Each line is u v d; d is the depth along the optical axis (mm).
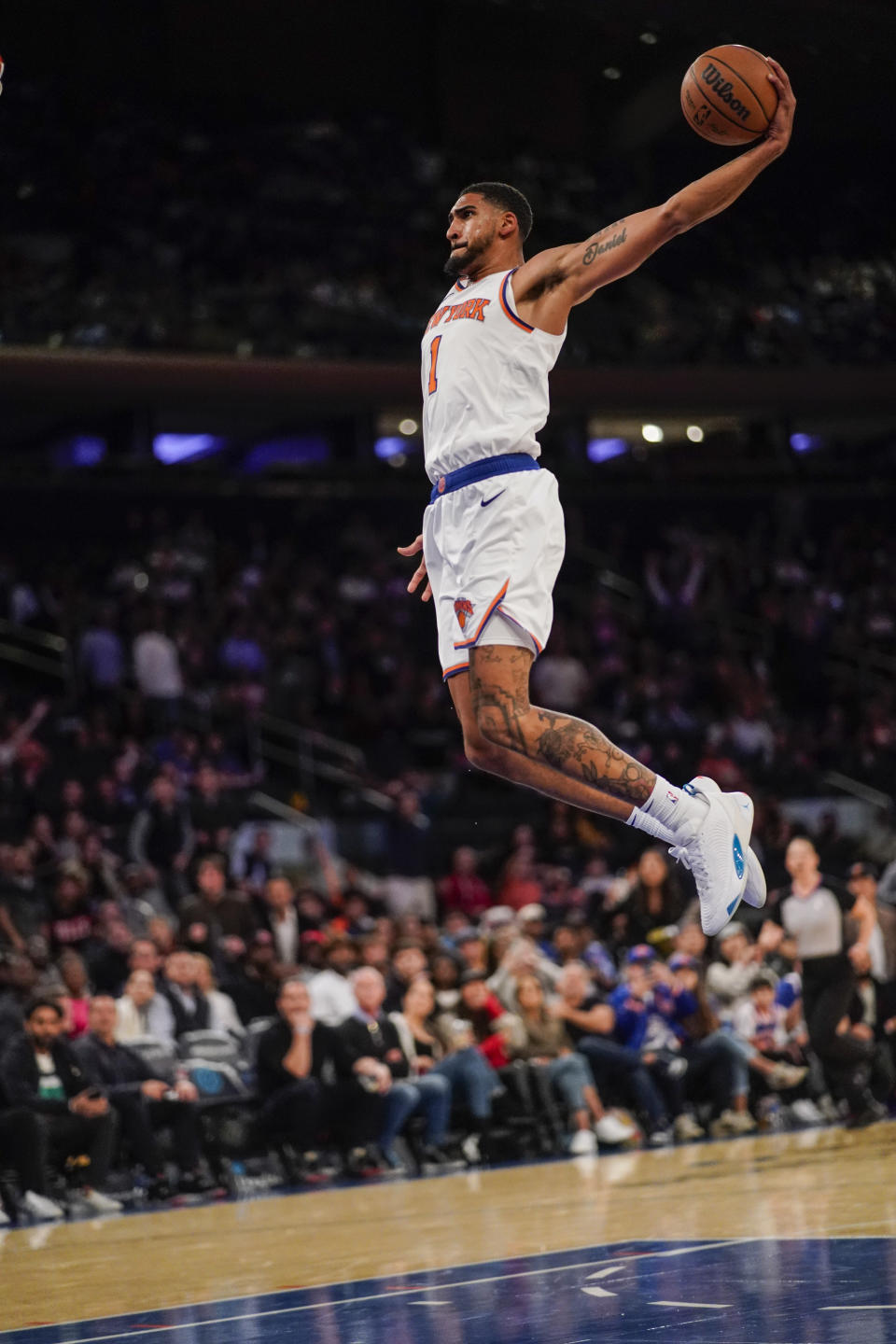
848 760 21906
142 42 26000
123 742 18094
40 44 25359
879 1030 12195
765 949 12234
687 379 25062
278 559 22922
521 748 4254
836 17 21578
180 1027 11039
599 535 25859
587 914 15758
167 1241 7406
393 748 20188
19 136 24125
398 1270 5805
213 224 24781
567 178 27859
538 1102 11250
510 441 4297
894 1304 4344
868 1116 11000
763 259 27844
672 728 21250
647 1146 11109
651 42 26125
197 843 14922
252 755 19672
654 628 23984
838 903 10773
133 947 11031
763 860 17703
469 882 16531
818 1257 5250
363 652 21641
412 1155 11117
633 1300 4746
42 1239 8031
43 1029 9781
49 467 23094
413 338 24391
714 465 26828
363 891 15102
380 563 23297
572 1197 7895
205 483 23875
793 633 24328
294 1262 6262
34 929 13352
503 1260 5844
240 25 26609
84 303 22562
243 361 22797
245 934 12852
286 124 26359
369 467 24859
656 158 28859
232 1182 10375
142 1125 10094
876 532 26828
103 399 23234
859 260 28516
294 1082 10531
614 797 4328
